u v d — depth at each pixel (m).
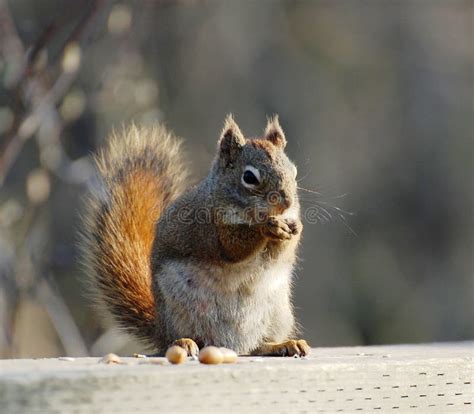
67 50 11.69
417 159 21.45
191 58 19.30
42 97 11.61
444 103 22.03
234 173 8.30
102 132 13.91
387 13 22.41
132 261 8.89
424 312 20.08
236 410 5.40
